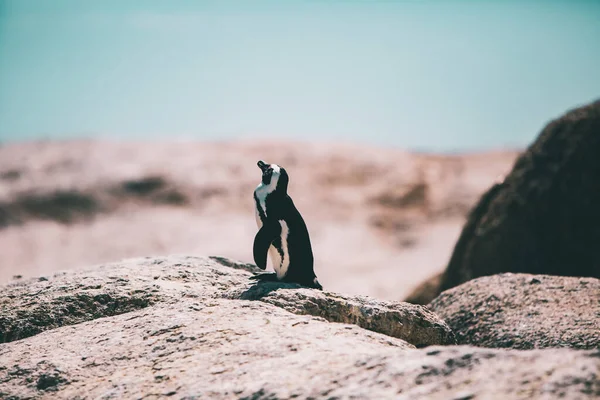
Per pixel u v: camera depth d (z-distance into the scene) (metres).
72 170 53.06
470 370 6.71
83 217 47.94
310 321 9.23
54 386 8.48
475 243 20.44
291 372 7.55
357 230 48.22
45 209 47.97
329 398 6.85
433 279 21.64
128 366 8.59
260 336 8.67
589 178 19.31
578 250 19.14
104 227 46.72
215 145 59.28
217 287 11.98
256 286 10.77
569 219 19.31
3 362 9.24
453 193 53.38
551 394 6.04
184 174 52.84
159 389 7.84
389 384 6.84
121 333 9.52
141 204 49.88
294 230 10.95
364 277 39.94
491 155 62.25
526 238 19.73
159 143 59.03
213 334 8.90
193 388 7.66
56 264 41.53
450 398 6.32
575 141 19.78
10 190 49.81
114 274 12.16
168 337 9.08
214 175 53.25
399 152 61.06
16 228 45.78
